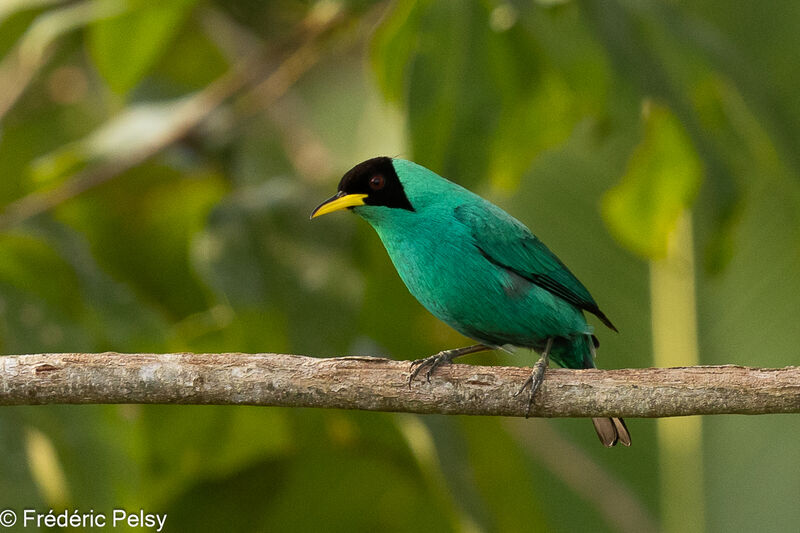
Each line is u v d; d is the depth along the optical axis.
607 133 11.90
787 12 13.27
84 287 11.27
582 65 11.37
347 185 10.34
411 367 8.44
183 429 12.95
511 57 11.31
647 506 13.02
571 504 13.73
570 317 10.30
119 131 13.19
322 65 15.79
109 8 11.20
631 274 13.00
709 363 12.55
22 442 10.24
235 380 8.29
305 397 8.32
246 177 14.14
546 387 8.25
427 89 11.06
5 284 10.94
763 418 12.84
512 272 10.25
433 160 11.16
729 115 12.32
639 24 11.66
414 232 10.23
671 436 13.10
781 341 12.41
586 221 13.29
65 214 13.77
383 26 11.03
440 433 12.02
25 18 13.37
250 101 13.59
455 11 11.02
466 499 11.80
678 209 12.20
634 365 12.67
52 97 15.57
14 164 15.45
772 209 12.81
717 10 13.39
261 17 14.51
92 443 10.48
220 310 11.95
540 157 13.59
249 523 13.25
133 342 11.30
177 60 15.20
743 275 12.73
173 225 14.23
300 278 11.59
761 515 12.52
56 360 8.28
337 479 13.29
